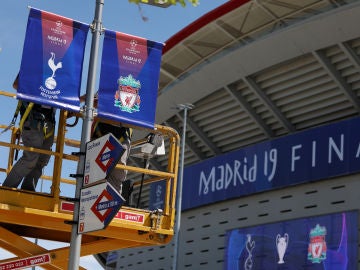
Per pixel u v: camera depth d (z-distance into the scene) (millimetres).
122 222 10094
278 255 35750
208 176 41312
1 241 10875
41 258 10133
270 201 37281
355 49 31906
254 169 37969
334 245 32688
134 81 9930
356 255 31516
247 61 34875
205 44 36812
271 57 33844
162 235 10414
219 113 39656
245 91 37094
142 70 10000
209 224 41531
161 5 8766
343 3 31109
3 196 9492
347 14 30172
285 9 32844
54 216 9641
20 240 10281
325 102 35000
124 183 11039
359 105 33812
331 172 33469
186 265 42875
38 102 9359
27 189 10094
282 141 36469
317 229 33781
